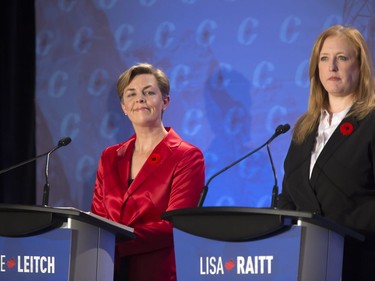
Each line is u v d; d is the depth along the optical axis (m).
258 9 14.25
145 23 15.00
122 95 12.63
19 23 15.60
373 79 10.08
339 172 9.45
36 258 8.72
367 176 9.41
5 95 15.60
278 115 14.03
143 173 11.74
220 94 14.38
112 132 15.09
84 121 15.30
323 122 10.11
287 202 10.06
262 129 14.09
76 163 15.27
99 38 15.30
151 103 12.32
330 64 10.01
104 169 12.19
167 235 11.17
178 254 8.36
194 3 14.67
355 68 10.05
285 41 14.05
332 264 8.23
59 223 8.67
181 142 12.14
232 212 7.87
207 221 8.12
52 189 15.37
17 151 15.49
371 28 13.50
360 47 10.05
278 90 14.05
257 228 7.80
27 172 15.44
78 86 15.38
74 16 15.51
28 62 15.62
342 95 10.15
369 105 9.70
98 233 9.01
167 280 11.16
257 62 14.20
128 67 15.07
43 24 15.62
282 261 7.84
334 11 13.78
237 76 14.30
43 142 15.51
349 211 9.35
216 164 14.30
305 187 9.69
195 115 14.52
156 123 12.41
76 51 15.45
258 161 14.05
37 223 8.52
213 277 8.13
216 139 14.36
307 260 7.79
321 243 8.01
